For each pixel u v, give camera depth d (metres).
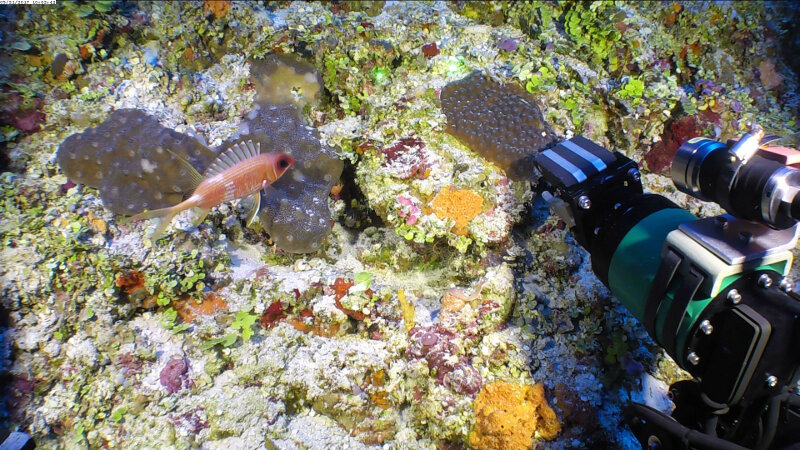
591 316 0.60
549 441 0.54
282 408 0.56
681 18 0.79
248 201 0.63
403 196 0.62
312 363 0.57
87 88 0.64
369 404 0.57
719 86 0.77
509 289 0.58
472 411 0.54
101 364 0.55
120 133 0.57
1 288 0.53
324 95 0.71
